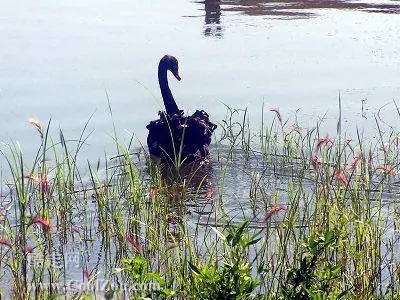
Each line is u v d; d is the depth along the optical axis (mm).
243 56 16312
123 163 10664
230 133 11578
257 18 20266
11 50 16812
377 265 7508
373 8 21406
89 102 13281
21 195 8148
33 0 22906
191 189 9922
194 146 10977
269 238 8102
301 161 10711
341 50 16828
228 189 9852
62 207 8828
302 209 9031
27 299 6875
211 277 5867
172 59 12352
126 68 15367
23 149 11188
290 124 12281
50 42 17578
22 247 7406
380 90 13945
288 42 17516
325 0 22766
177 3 22500
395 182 9828
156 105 13234
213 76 14883
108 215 8867
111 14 20859
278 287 6473
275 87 14172
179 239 8242
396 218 8562
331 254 7426
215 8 21625
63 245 8328
